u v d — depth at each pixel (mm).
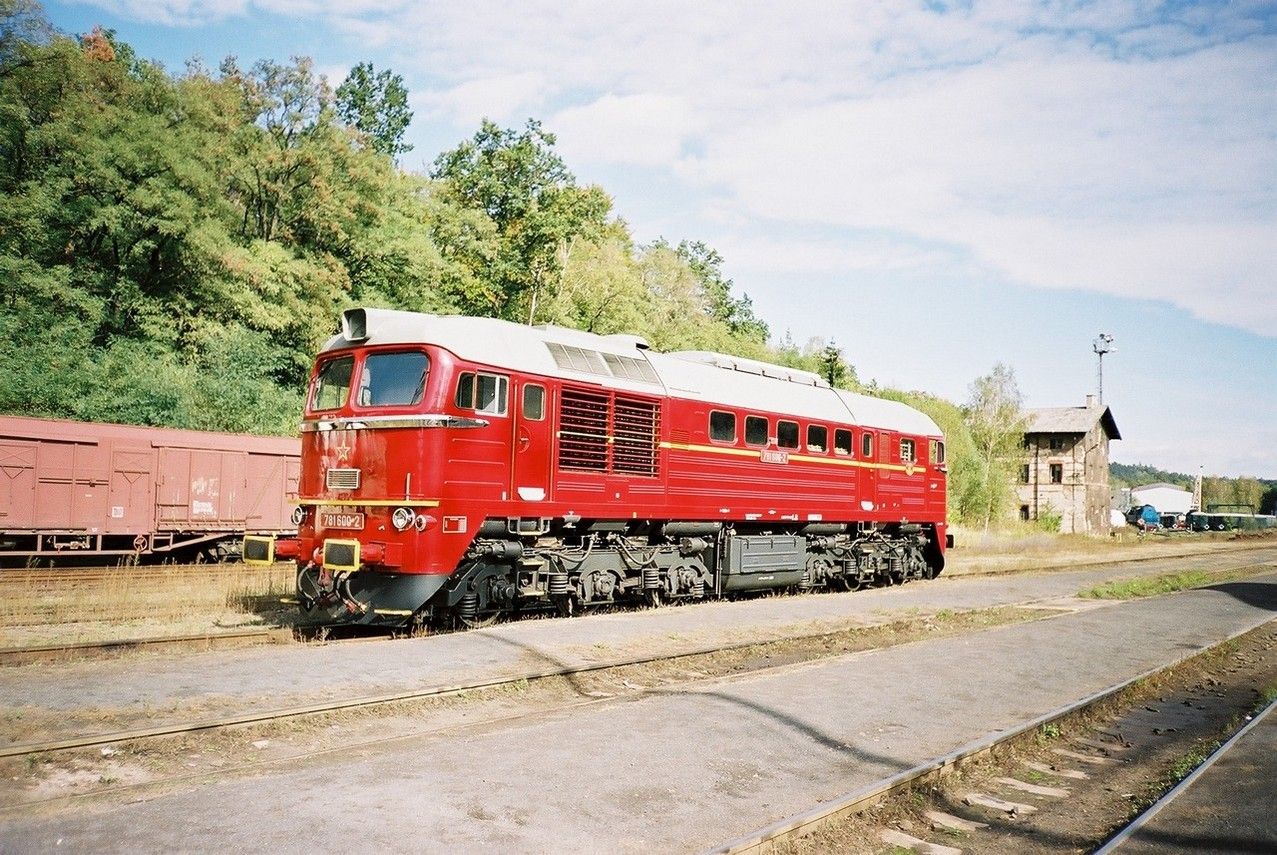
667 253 56375
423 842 5445
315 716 7992
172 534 21844
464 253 44688
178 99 34031
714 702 9148
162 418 28109
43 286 29625
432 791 6293
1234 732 9414
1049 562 33094
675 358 16719
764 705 9109
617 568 14750
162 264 34750
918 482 23016
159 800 6000
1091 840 6449
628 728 8102
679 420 15695
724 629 13656
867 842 6168
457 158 48125
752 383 17938
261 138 37312
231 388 30219
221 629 12266
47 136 31219
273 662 9852
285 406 32156
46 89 32281
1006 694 10203
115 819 5664
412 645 10984
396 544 11656
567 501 13555
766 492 17641
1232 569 31547
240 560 22938
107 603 14047
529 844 5520
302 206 37938
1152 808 6672
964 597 19625
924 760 7625
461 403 12164
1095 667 12078
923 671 11195
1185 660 13055
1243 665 14008
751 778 6980
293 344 36656
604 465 14234
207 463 22250
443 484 11852
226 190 36812
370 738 7770
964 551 37812
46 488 20062
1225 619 17547
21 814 5730
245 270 32594
